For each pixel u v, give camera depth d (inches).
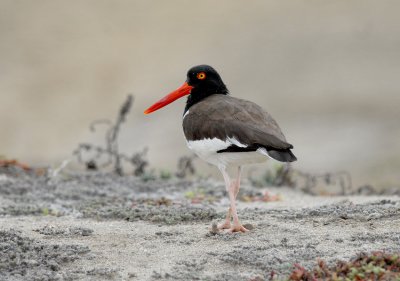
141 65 925.8
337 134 697.6
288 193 487.5
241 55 888.3
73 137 773.3
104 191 467.8
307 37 898.1
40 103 868.6
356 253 297.7
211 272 289.1
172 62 917.8
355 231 330.6
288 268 286.0
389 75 797.2
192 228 351.3
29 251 314.5
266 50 888.9
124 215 382.6
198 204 422.0
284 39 906.7
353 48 859.4
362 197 443.8
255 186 507.2
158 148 698.8
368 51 849.5
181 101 803.4
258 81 820.6
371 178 600.7
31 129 804.0
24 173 513.3
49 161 693.9
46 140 773.3
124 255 313.4
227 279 279.6
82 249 317.4
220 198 446.6
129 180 502.9
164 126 752.3
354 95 764.0
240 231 339.3
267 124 332.2
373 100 751.1
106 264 302.7
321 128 711.7
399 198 410.0
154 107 380.8
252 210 388.8
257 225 348.5
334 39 884.6
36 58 977.5
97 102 852.6
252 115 336.5
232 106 341.1
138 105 816.9
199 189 467.5
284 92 789.2
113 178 509.4
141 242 330.3
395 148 655.1
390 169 617.0
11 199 437.4
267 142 319.9
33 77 928.9
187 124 349.4
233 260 297.0
